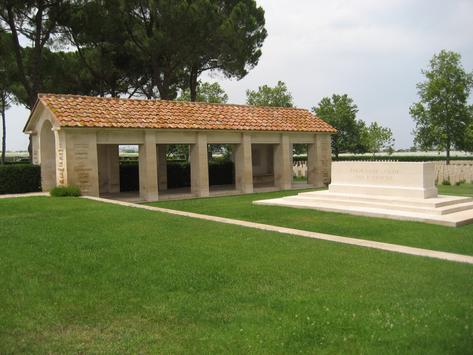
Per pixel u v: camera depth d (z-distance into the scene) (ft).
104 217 44.04
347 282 24.36
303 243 34.19
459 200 53.01
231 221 45.47
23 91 111.65
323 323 18.79
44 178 74.69
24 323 19.38
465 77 119.75
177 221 42.98
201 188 78.23
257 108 93.66
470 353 16.39
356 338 17.48
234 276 25.49
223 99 157.38
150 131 71.92
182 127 74.33
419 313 19.71
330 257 29.76
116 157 87.20
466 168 96.22
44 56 100.89
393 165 56.08
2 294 22.67
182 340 17.80
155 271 26.32
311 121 96.17
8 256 29.27
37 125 74.54
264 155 102.99
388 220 47.32
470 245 36.06
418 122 124.26
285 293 22.66
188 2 100.99
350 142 151.12
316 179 95.09
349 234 41.27
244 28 111.24
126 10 100.78
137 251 30.66
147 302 21.79
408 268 27.20
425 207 49.80
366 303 20.97
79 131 64.90
